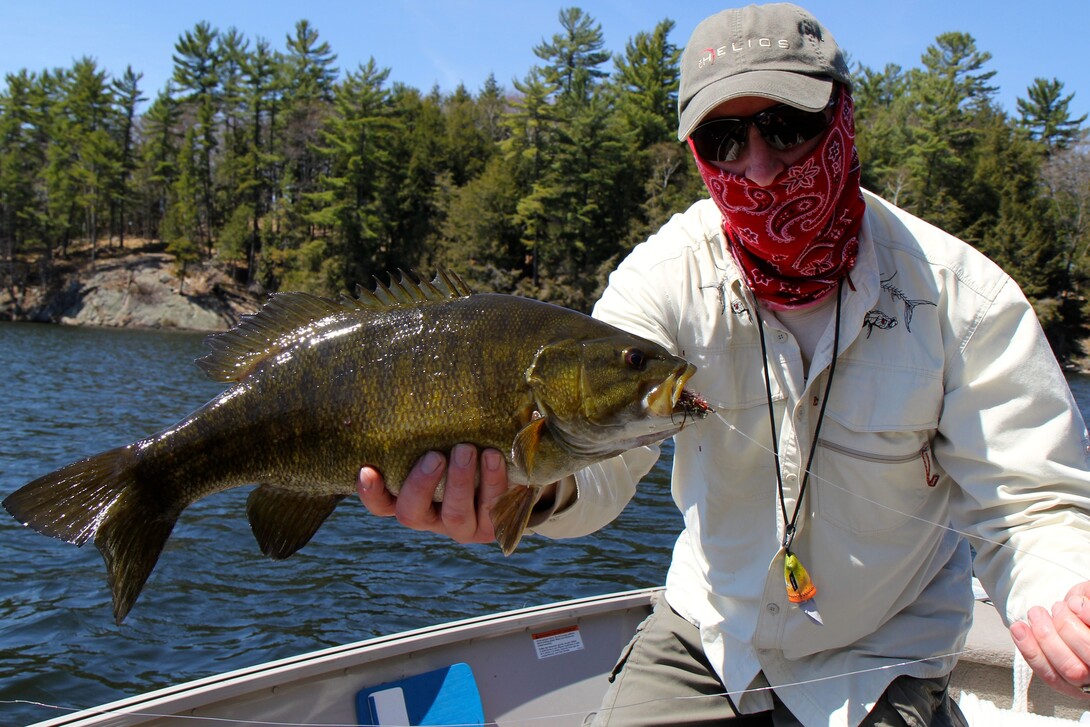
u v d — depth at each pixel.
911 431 2.24
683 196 50.47
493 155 62.47
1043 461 2.10
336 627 7.04
